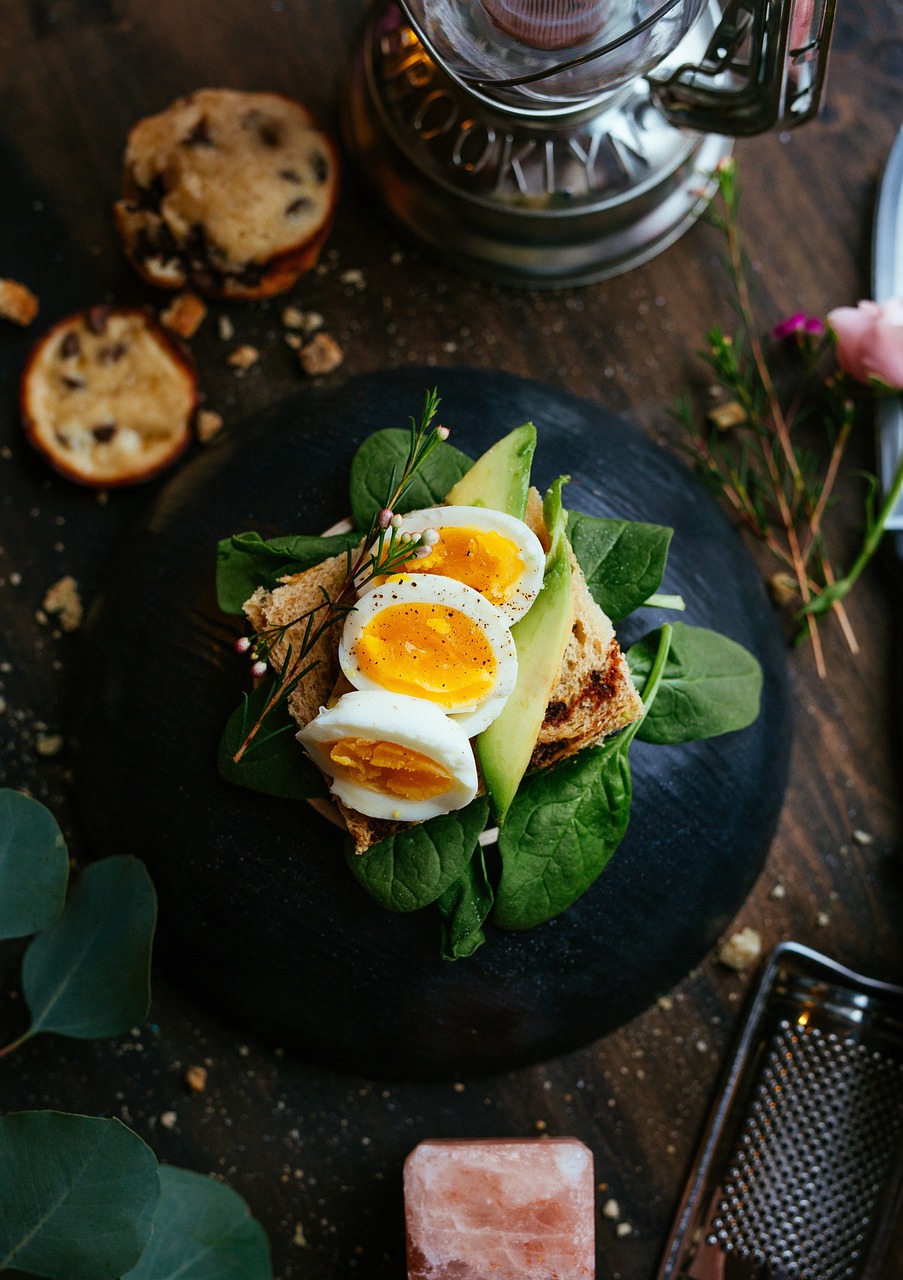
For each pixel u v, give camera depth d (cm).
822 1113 83
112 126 91
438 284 92
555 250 89
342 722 61
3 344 89
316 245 88
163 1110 84
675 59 81
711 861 74
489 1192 75
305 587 67
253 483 73
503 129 83
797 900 89
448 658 62
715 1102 85
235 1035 85
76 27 91
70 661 87
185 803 71
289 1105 85
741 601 77
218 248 86
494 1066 77
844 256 94
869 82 94
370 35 88
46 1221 67
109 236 91
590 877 68
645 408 92
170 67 92
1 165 90
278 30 92
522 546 63
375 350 91
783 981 86
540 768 67
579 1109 86
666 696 70
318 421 74
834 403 91
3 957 84
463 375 77
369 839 65
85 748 77
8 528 88
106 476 87
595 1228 85
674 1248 84
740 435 92
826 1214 83
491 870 68
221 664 72
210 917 72
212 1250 74
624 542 68
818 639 91
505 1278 75
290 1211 84
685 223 92
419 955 71
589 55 70
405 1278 84
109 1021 73
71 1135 67
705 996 87
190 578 73
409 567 63
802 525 91
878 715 91
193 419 87
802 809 90
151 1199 68
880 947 89
